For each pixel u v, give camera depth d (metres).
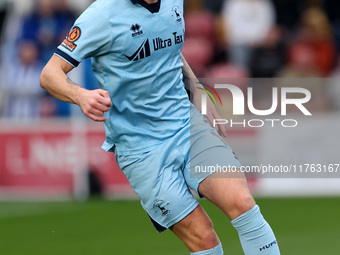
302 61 37.25
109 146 15.11
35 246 23.22
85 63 31.58
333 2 40.06
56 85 13.59
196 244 14.55
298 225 25.91
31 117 33.94
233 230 24.89
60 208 29.69
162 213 14.64
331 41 38.47
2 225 26.69
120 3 13.87
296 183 32.19
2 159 32.12
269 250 13.97
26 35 34.56
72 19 35.00
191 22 38.25
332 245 22.80
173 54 14.51
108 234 24.73
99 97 13.02
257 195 32.12
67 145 31.81
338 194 32.16
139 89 14.30
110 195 31.84
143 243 23.30
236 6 38.25
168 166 14.56
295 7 39.72
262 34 38.12
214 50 38.12
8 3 36.16
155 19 14.03
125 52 13.94
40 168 32.00
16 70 34.28
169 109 14.67
